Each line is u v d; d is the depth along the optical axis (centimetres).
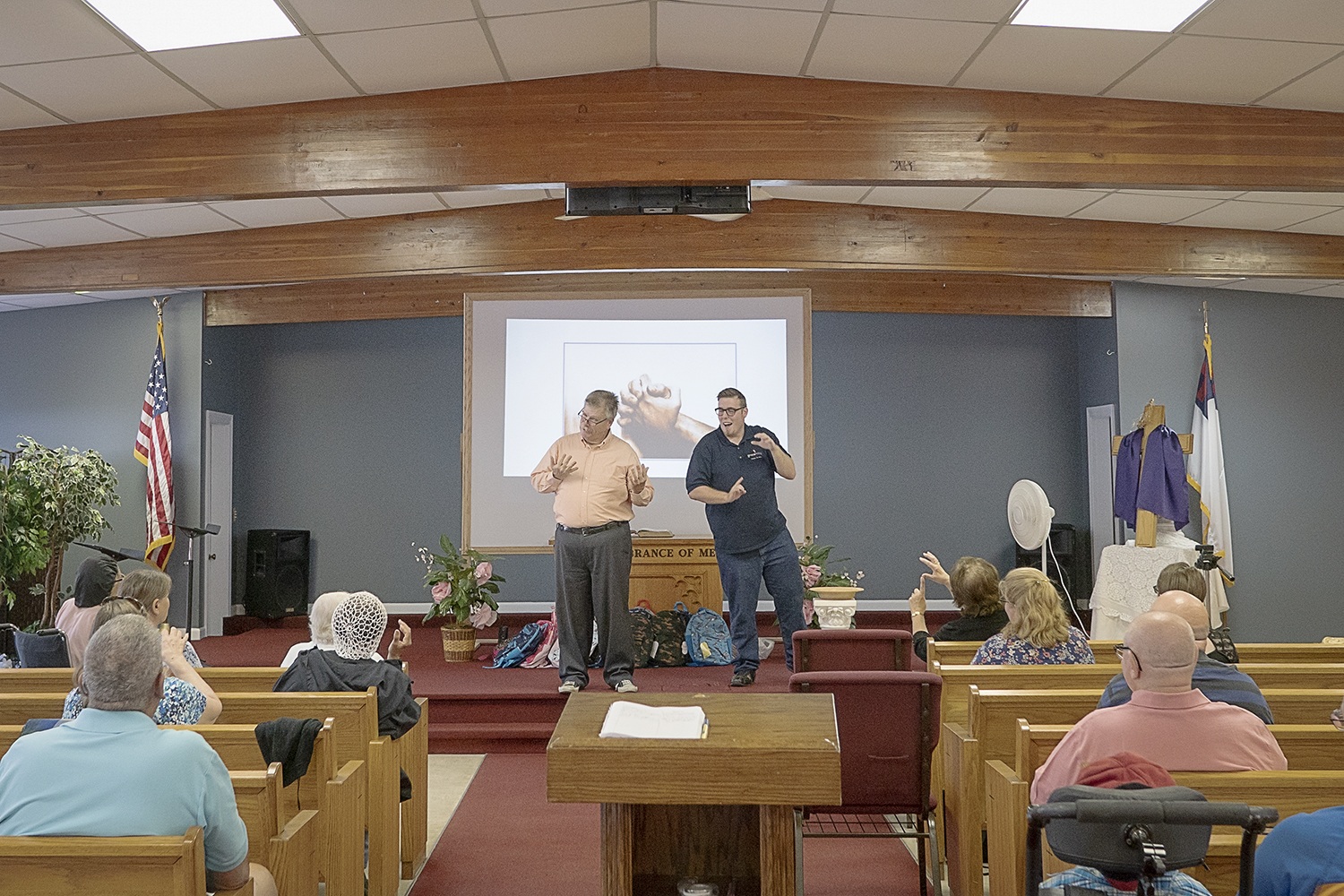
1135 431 943
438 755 623
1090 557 1167
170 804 223
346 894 330
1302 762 311
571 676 643
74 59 526
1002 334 1198
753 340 930
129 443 1036
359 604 396
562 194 838
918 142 598
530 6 509
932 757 403
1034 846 203
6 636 749
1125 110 600
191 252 862
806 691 368
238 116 603
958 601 491
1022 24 518
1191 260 850
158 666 236
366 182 598
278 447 1180
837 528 1185
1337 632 1018
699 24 538
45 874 205
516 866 428
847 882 408
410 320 1187
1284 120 605
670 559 876
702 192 615
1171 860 203
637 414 927
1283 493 1026
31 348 1067
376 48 540
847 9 514
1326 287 990
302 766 307
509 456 920
